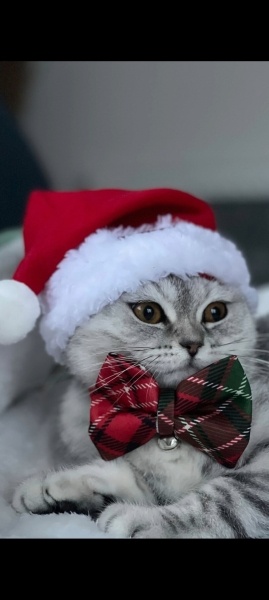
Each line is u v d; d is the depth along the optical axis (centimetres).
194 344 53
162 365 53
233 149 103
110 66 101
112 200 55
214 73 100
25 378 62
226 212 103
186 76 100
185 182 105
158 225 55
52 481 51
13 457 56
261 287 85
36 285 55
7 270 60
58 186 104
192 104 102
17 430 59
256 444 54
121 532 47
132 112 103
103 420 52
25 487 52
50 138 104
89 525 49
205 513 48
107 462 53
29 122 103
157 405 52
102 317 54
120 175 106
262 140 101
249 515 48
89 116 104
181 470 53
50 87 102
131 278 52
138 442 52
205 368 52
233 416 51
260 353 60
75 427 57
